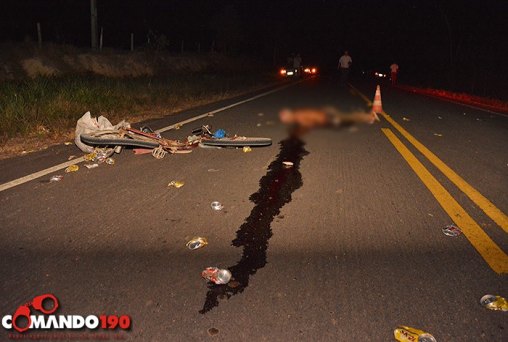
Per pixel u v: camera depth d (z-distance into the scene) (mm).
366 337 2279
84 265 2955
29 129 7297
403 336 2275
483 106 16766
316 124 9750
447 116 12320
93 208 3994
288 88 22500
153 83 18078
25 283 2717
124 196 4352
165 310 2473
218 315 2438
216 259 3090
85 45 35562
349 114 11883
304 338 2260
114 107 10492
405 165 5996
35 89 10516
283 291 2693
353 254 3217
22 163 5441
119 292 2641
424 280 2863
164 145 6227
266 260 3096
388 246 3361
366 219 3910
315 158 6332
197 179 5023
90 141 5840
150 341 2215
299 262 3076
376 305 2566
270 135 8133
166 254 3143
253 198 4422
